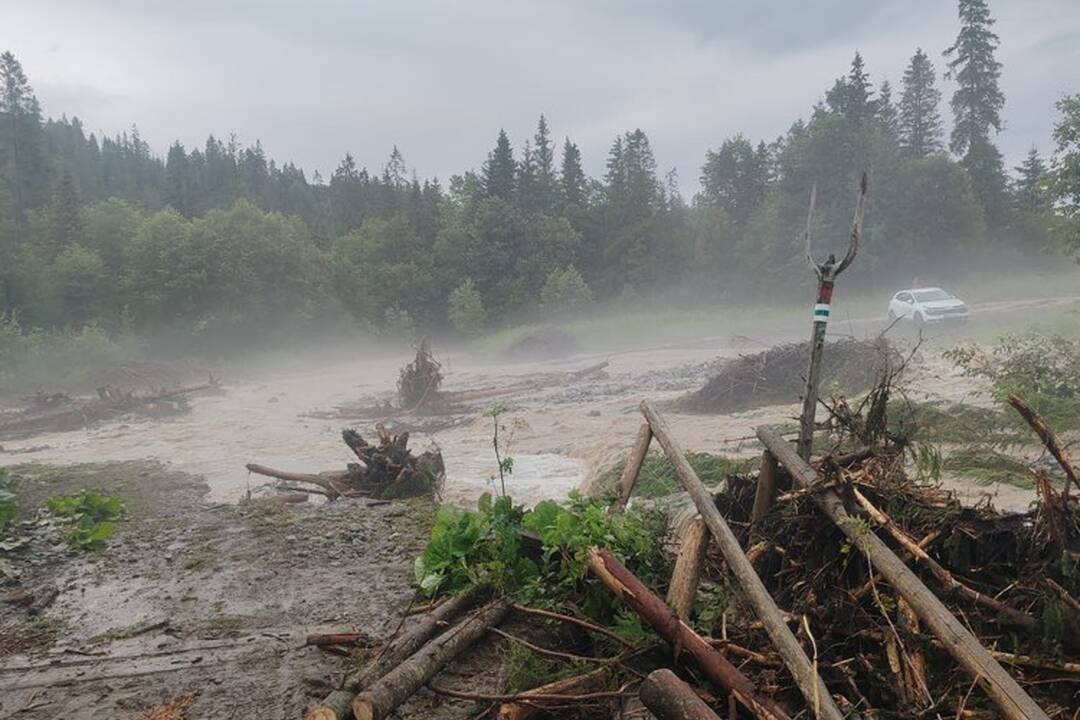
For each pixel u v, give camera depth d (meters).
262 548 7.90
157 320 46.44
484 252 64.50
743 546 5.29
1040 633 3.91
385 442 11.22
